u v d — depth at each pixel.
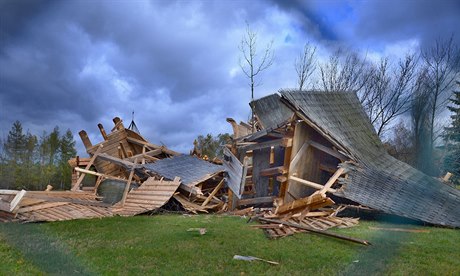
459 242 9.15
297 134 13.82
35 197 13.04
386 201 12.13
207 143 30.52
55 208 12.70
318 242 8.88
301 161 13.95
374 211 12.89
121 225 11.00
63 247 8.12
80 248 8.13
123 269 6.80
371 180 12.60
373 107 15.84
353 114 16.09
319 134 14.41
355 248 8.33
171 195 14.89
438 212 11.55
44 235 9.27
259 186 15.84
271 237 9.26
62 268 6.79
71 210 12.80
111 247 8.28
